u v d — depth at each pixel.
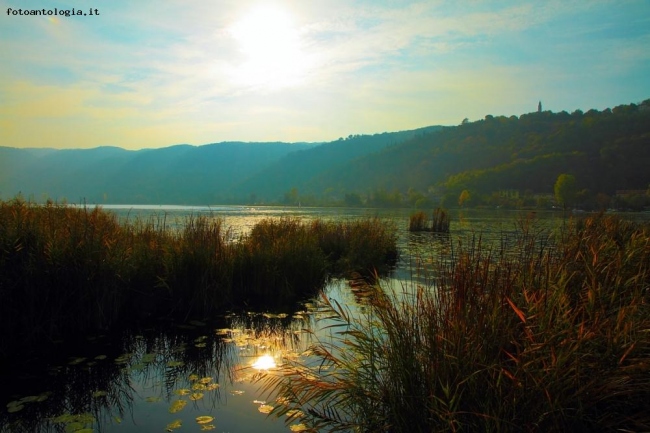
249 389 4.31
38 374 4.70
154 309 7.34
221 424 3.62
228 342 5.76
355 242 12.82
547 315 3.03
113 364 4.98
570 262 4.29
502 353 3.04
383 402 3.34
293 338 5.89
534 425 2.58
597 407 2.87
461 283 3.32
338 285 9.67
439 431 2.71
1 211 6.70
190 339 5.89
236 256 8.68
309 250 9.83
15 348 5.48
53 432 3.50
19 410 3.88
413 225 23.61
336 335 5.93
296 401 3.82
